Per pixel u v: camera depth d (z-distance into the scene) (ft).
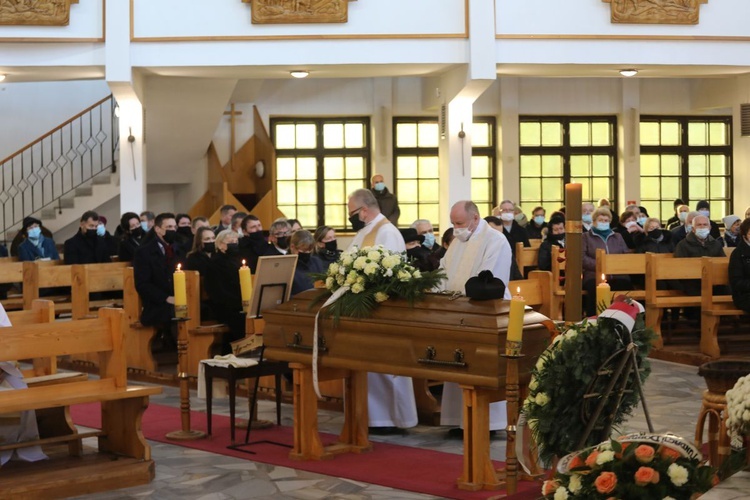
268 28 47.80
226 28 47.67
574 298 19.06
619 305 17.07
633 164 67.05
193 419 26.91
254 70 49.44
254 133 64.13
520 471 20.36
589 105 66.90
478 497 19.25
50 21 46.91
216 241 31.78
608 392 16.76
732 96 63.72
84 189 60.13
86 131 64.64
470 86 49.52
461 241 24.47
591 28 49.55
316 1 47.83
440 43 48.78
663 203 69.00
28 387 21.93
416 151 66.33
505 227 45.24
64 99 64.18
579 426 16.84
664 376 32.83
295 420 22.68
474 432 19.65
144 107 50.98
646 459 12.59
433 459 22.41
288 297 24.18
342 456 22.79
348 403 23.41
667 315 41.34
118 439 21.84
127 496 19.76
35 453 21.63
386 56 48.44
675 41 50.14
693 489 12.35
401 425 25.13
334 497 19.52
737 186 65.31
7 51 47.21
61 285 36.37
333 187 66.08
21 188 63.36
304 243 29.19
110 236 42.73
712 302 35.40
